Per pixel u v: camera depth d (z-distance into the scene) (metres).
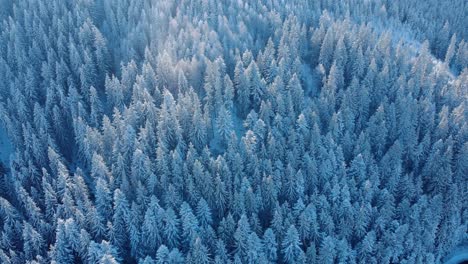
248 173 78.62
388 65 103.19
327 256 68.62
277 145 81.00
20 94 89.81
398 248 73.88
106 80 91.44
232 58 98.31
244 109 91.62
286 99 89.38
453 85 102.69
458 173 85.25
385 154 86.19
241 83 90.38
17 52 101.19
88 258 66.56
